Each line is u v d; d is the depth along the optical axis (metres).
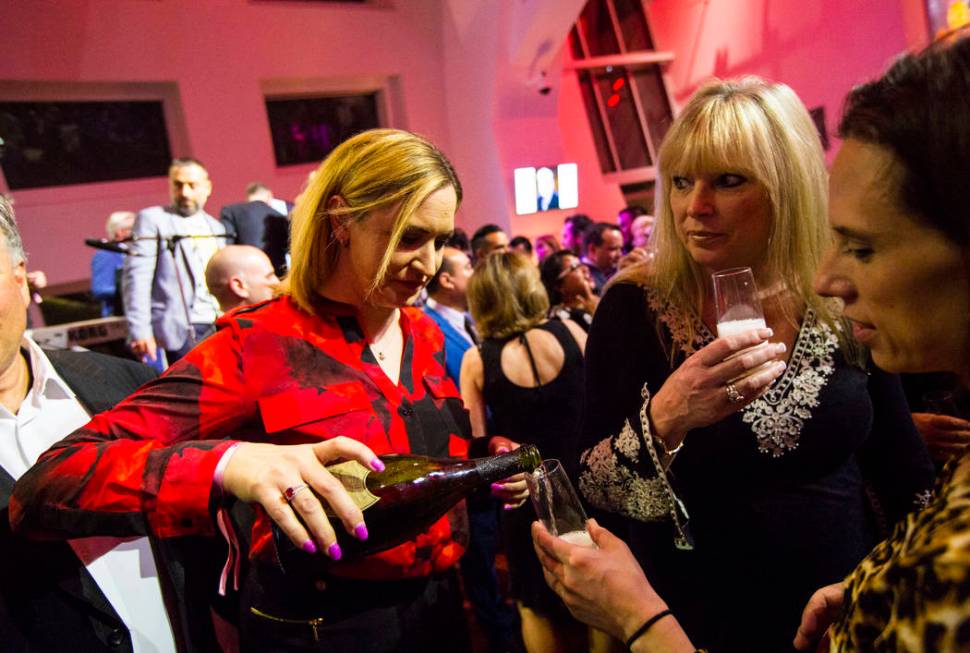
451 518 1.00
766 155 0.98
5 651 0.83
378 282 0.88
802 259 1.04
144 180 7.22
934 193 0.41
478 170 9.50
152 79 7.01
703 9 10.27
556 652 2.00
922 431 1.26
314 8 8.09
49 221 6.61
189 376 0.83
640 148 10.84
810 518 1.03
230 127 7.57
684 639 0.66
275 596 0.88
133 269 3.75
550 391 2.17
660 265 1.13
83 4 6.51
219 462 0.67
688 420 0.88
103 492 0.69
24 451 0.93
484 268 2.24
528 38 8.12
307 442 0.87
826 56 8.53
